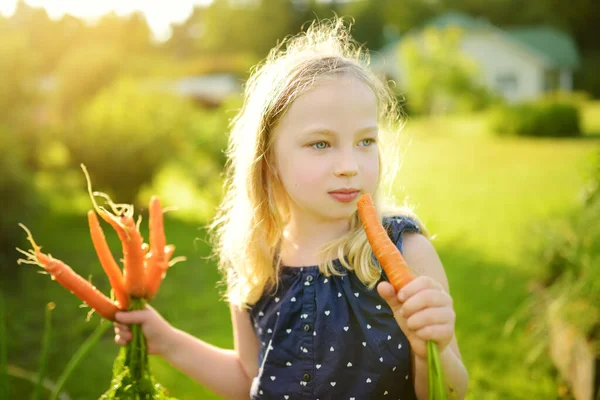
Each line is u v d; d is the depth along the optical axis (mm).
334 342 1348
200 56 47594
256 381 1431
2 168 5391
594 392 2359
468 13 37062
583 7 33969
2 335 1706
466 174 11352
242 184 1503
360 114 1284
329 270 1383
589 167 3189
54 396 1580
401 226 1386
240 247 1504
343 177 1263
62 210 8445
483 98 23172
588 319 2434
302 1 42875
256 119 1423
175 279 5363
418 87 22984
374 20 39250
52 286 5055
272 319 1432
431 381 1011
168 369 3539
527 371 3131
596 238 2783
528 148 15211
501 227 6773
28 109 8109
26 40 8195
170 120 8430
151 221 1469
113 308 1422
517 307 4023
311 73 1305
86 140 7992
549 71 29844
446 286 1375
